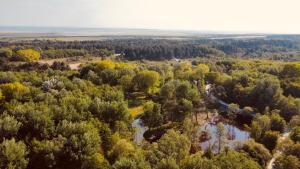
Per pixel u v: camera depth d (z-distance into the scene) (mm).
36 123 68562
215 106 120062
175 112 95438
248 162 52188
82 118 75062
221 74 147375
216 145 75875
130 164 49000
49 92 97625
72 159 60594
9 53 192250
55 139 62969
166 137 61812
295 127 73625
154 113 89812
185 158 55031
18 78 124500
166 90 107812
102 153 67938
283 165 56281
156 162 53469
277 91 106812
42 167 59406
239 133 92625
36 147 61375
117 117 80938
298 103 94250
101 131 72562
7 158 54719
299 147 59812
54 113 73875
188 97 106938
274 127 82875
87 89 107500
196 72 143500
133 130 81188
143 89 126438
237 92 120625
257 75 133875
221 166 49531
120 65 154125
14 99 87375
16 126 65688
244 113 105875
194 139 80375
